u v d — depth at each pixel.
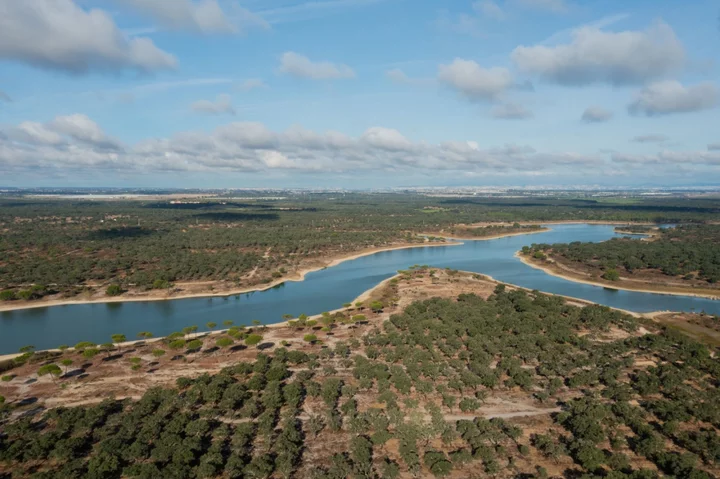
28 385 105.12
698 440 76.75
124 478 69.94
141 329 153.38
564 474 71.69
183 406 90.31
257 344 131.25
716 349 128.62
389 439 80.19
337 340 134.50
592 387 101.56
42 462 74.12
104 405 90.38
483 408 92.38
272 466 72.19
